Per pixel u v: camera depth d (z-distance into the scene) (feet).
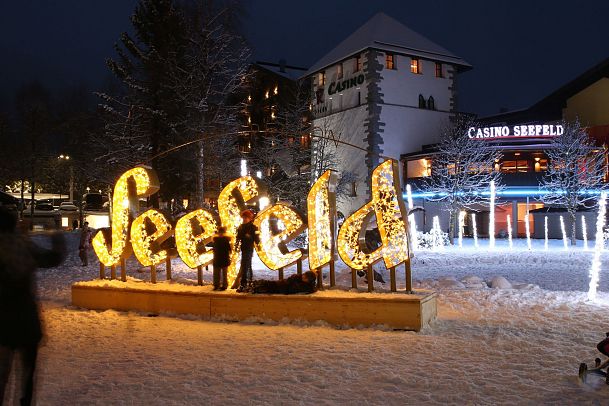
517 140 160.76
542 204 161.48
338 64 181.27
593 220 144.87
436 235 122.83
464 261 91.97
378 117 167.84
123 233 46.80
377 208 38.86
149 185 46.01
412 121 173.37
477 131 160.25
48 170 206.80
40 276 71.51
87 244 84.74
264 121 184.34
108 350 30.32
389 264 38.70
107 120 132.05
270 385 23.62
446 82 180.55
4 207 18.35
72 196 211.00
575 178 138.00
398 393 22.47
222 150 112.88
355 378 24.56
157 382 24.23
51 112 182.29
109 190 146.72
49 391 23.04
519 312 41.45
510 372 25.30
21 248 18.26
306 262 86.38
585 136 151.02
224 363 27.20
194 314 40.42
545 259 92.38
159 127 113.70
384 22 178.81
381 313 35.45
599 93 170.30
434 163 162.50
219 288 41.60
